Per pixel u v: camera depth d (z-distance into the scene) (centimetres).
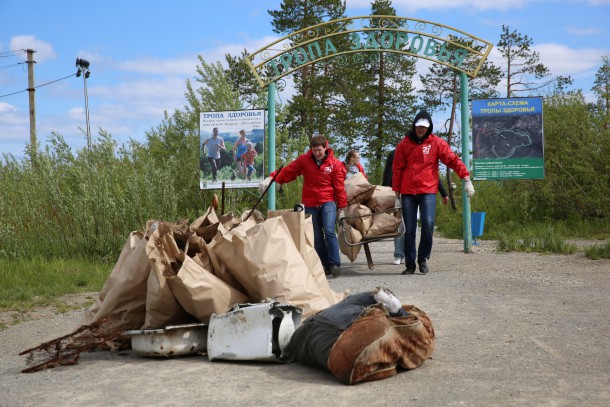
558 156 2027
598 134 1984
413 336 513
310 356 525
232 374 521
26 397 482
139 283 619
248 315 555
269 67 1426
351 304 538
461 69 1445
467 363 535
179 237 643
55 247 1329
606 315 711
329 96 4731
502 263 1192
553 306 771
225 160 1412
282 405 437
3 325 799
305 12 4528
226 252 608
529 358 545
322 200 1130
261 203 1659
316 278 690
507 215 2103
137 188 1366
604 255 1195
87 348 588
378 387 473
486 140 1520
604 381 475
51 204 1377
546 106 2150
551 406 422
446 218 2497
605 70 2103
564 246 1348
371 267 1212
